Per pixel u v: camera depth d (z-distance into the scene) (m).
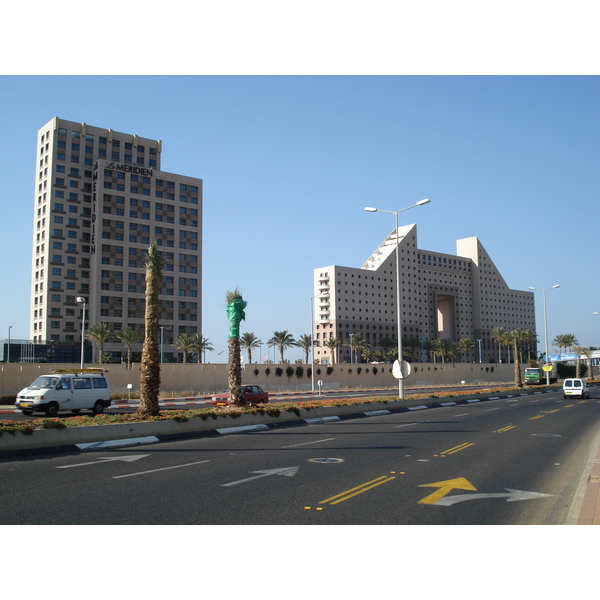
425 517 7.64
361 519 7.48
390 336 162.12
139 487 9.38
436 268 179.88
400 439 16.75
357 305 156.12
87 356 92.94
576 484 10.15
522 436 17.73
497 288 197.38
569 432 19.06
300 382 57.31
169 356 105.19
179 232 110.69
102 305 99.38
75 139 103.88
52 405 23.45
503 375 90.12
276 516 7.58
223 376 49.09
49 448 13.67
